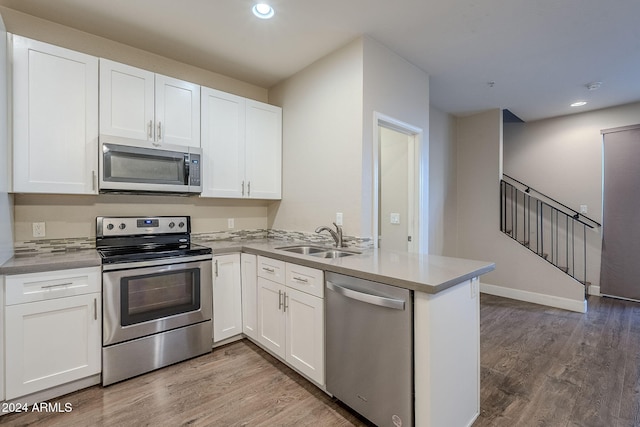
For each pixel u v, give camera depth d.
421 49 2.69
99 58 2.26
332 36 2.49
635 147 3.99
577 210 4.48
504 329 3.11
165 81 2.56
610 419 1.75
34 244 2.26
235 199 3.35
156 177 2.48
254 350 2.60
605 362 2.41
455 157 4.72
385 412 1.57
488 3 2.07
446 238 4.57
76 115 2.17
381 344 1.58
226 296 2.66
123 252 2.33
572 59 2.86
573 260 4.50
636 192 4.00
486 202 4.47
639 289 4.00
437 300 1.44
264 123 3.20
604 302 4.01
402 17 2.23
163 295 2.31
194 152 2.67
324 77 2.81
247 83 3.40
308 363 2.04
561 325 3.22
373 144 2.56
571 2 2.05
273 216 3.48
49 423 1.71
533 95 3.77
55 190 2.10
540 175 4.80
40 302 1.85
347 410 1.83
